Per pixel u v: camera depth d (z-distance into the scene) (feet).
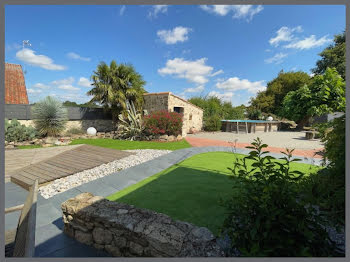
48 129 32.09
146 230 5.45
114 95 40.50
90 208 6.79
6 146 25.17
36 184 8.72
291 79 81.56
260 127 59.06
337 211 4.68
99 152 21.48
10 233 7.87
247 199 4.77
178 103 46.55
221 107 71.67
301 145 31.63
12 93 39.60
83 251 6.40
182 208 8.92
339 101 50.75
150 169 15.92
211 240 5.17
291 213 4.44
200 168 16.30
